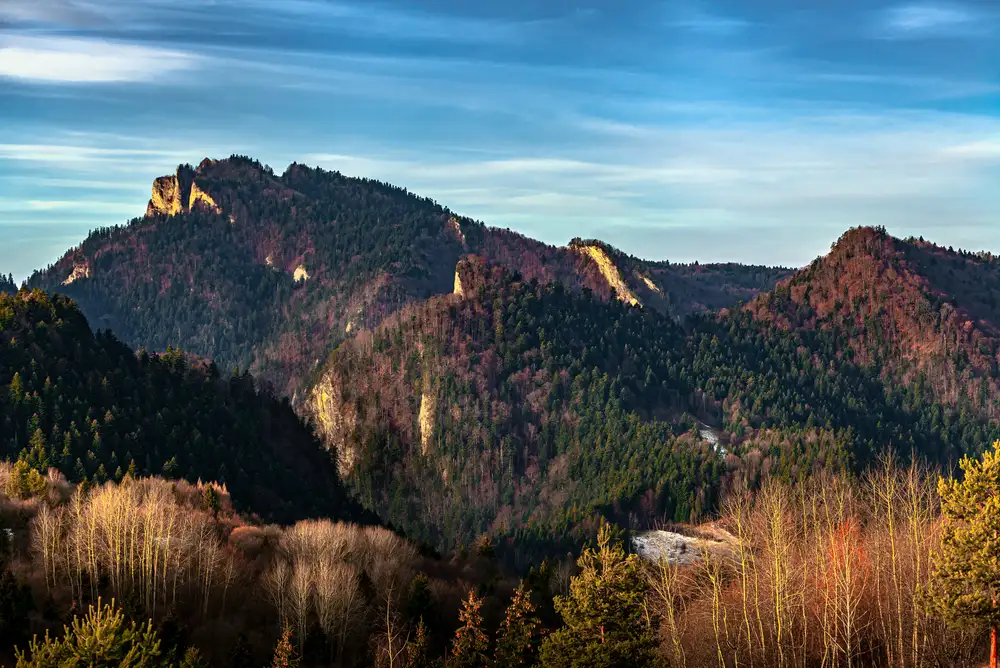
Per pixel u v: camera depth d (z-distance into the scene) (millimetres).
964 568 61375
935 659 78875
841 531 106062
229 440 197875
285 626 96250
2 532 103688
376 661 89688
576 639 67188
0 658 78375
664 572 98062
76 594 95125
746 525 119875
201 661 71875
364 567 114688
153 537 107062
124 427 181375
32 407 175000
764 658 86250
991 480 61469
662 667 69750
